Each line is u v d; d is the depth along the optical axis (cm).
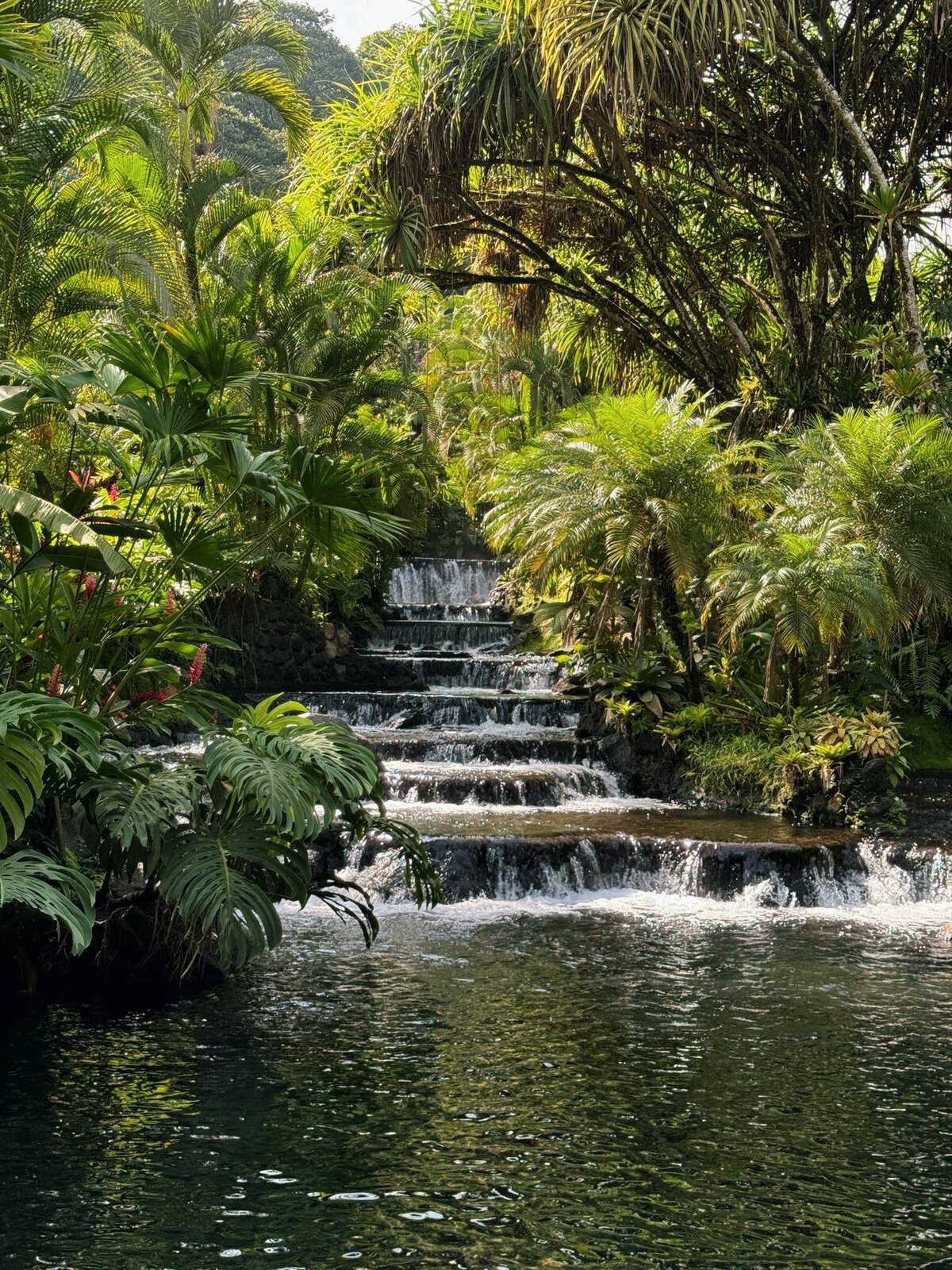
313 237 1734
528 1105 549
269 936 616
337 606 1983
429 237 1673
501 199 1817
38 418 867
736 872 1051
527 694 1708
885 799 1212
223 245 1808
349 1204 446
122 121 1176
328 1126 517
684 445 1401
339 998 714
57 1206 439
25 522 600
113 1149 489
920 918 984
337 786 652
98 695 675
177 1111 530
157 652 1515
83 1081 562
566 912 985
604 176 1703
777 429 1634
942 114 1584
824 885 1055
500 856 1043
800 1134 521
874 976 792
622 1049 630
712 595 1437
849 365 1659
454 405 3103
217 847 634
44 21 1095
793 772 1244
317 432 1698
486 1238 423
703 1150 503
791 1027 675
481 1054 617
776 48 1447
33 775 528
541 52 1415
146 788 638
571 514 1409
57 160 1116
